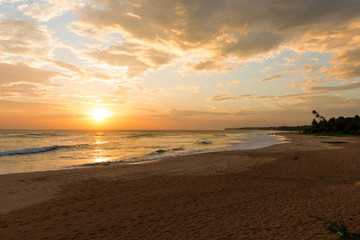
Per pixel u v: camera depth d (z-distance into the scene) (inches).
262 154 880.3
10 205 308.5
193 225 225.5
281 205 279.0
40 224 238.5
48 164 720.3
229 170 557.3
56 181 451.2
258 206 278.4
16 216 265.0
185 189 378.6
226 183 416.5
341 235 186.5
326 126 3909.9
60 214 269.7
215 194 342.6
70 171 557.0
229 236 196.5
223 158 775.7
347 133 3053.6
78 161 792.9
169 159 763.4
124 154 1024.2
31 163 741.9
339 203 277.3
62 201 323.6
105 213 270.4
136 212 271.1
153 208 284.4
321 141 1802.4
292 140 2027.6
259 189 365.7
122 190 380.2
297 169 565.0
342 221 220.7
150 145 1581.0
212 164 653.3
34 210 286.4
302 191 344.8
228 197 323.6
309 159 732.7
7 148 1240.2
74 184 426.0
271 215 245.4
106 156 949.2
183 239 194.2
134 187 399.5
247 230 208.4
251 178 460.8
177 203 302.7
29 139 2183.8
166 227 222.8
